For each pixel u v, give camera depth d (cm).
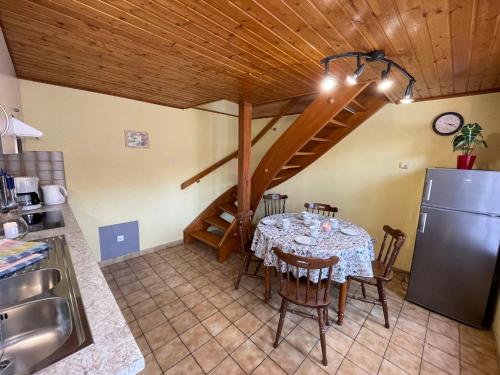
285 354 171
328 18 120
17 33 139
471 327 205
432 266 221
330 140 319
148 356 167
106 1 109
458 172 201
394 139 290
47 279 108
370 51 154
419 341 188
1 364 77
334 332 195
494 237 191
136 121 302
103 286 94
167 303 227
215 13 118
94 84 240
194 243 378
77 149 259
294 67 188
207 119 381
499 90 223
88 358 60
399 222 294
